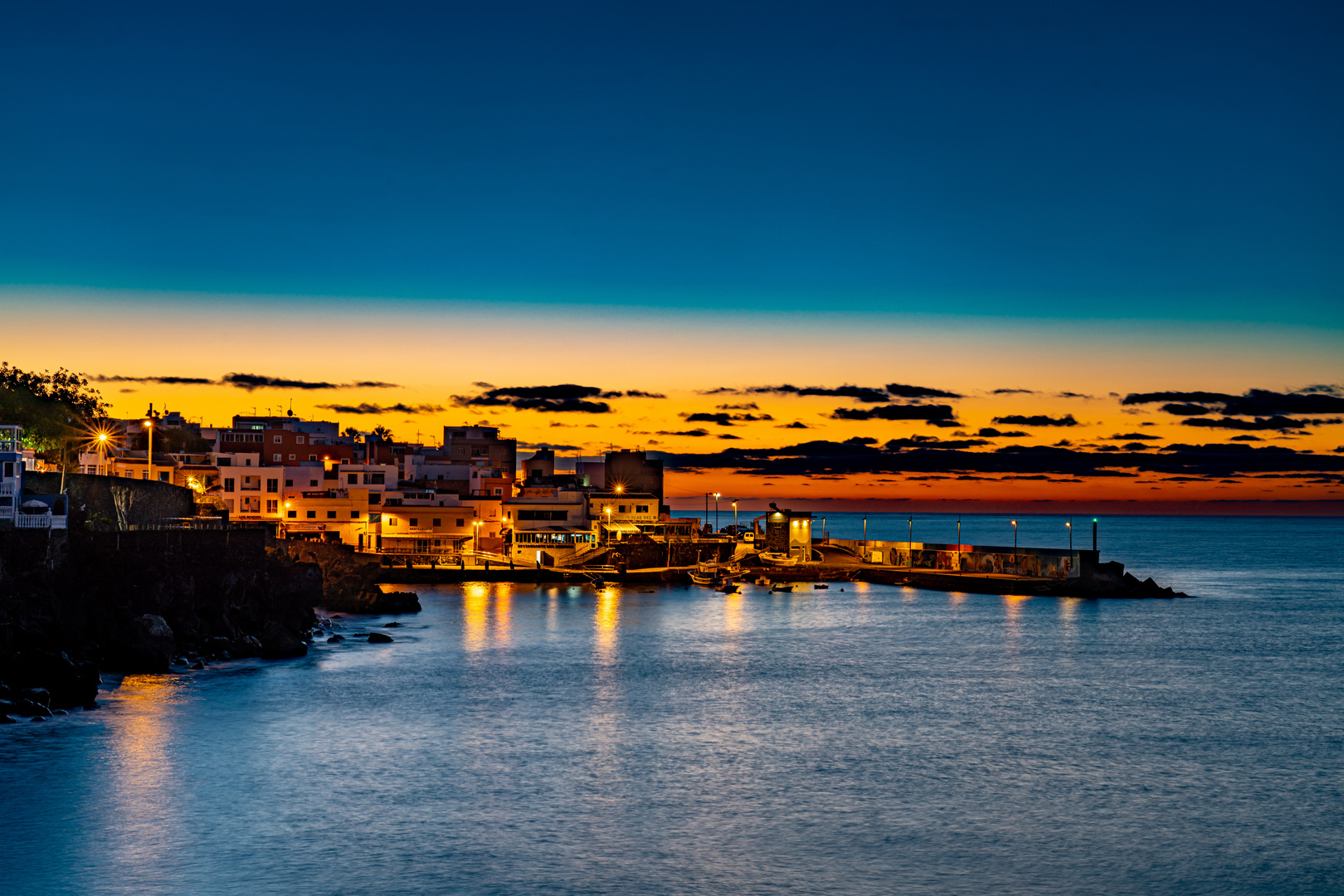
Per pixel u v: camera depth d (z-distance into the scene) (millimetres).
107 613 74875
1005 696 75500
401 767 53625
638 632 110125
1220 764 56844
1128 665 90562
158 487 108938
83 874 39000
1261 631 116438
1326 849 44281
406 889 38469
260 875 39312
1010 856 42969
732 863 41688
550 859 41625
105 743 55344
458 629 109688
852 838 44719
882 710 69938
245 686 72562
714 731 63000
